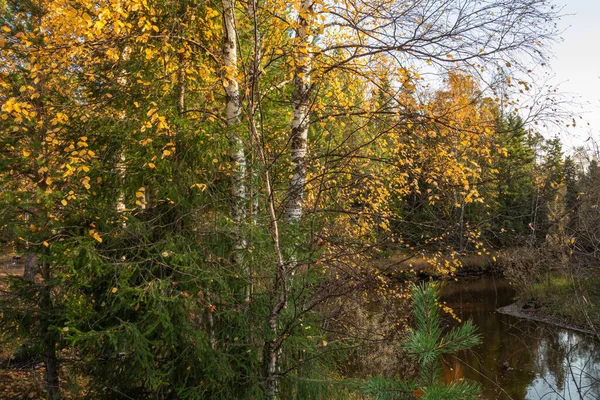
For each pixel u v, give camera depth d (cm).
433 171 591
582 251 704
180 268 436
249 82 476
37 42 507
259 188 490
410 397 195
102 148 494
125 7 462
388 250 599
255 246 444
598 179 715
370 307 755
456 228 582
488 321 1352
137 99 493
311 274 447
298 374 454
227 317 443
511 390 868
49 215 441
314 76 516
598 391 767
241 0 478
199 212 472
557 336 1082
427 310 209
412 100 510
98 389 461
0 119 482
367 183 603
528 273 905
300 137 545
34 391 545
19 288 483
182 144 475
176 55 537
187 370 443
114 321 449
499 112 588
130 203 479
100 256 426
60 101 509
